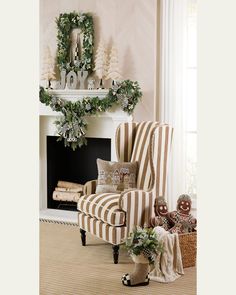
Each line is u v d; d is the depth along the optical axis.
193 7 5.01
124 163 4.35
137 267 3.46
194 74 5.07
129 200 3.89
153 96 5.09
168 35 4.99
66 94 5.38
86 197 4.26
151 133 4.25
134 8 5.14
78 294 3.26
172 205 5.04
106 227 3.94
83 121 5.27
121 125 4.52
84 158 5.69
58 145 5.81
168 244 3.64
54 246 4.45
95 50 5.38
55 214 5.60
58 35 5.51
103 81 5.33
